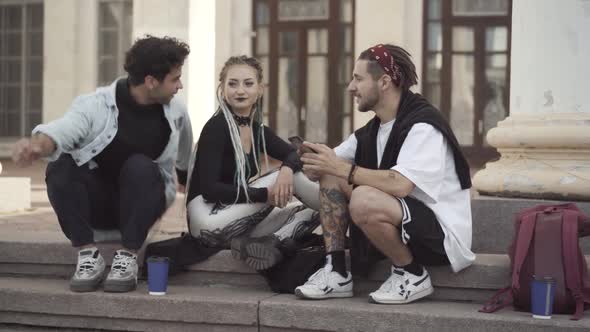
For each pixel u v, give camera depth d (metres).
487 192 4.46
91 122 3.65
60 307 3.66
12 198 6.82
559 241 3.25
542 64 4.35
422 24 14.34
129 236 3.62
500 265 3.52
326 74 14.91
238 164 3.72
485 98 14.46
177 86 3.70
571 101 4.28
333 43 14.82
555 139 4.24
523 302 3.31
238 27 14.73
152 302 3.55
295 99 15.07
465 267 3.53
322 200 3.56
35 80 16.66
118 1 15.72
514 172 4.34
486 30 14.39
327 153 3.43
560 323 3.11
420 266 3.48
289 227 3.77
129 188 3.61
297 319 3.39
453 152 3.50
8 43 16.69
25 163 3.46
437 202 3.44
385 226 3.33
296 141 3.92
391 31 14.00
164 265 3.59
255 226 3.84
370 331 3.31
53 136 3.48
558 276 3.23
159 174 3.73
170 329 3.57
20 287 3.77
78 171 3.67
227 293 3.66
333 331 3.36
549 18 4.32
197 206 3.82
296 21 14.97
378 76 3.51
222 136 3.76
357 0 14.12
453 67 14.52
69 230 3.66
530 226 3.31
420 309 3.35
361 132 3.76
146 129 3.75
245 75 3.77
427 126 3.41
